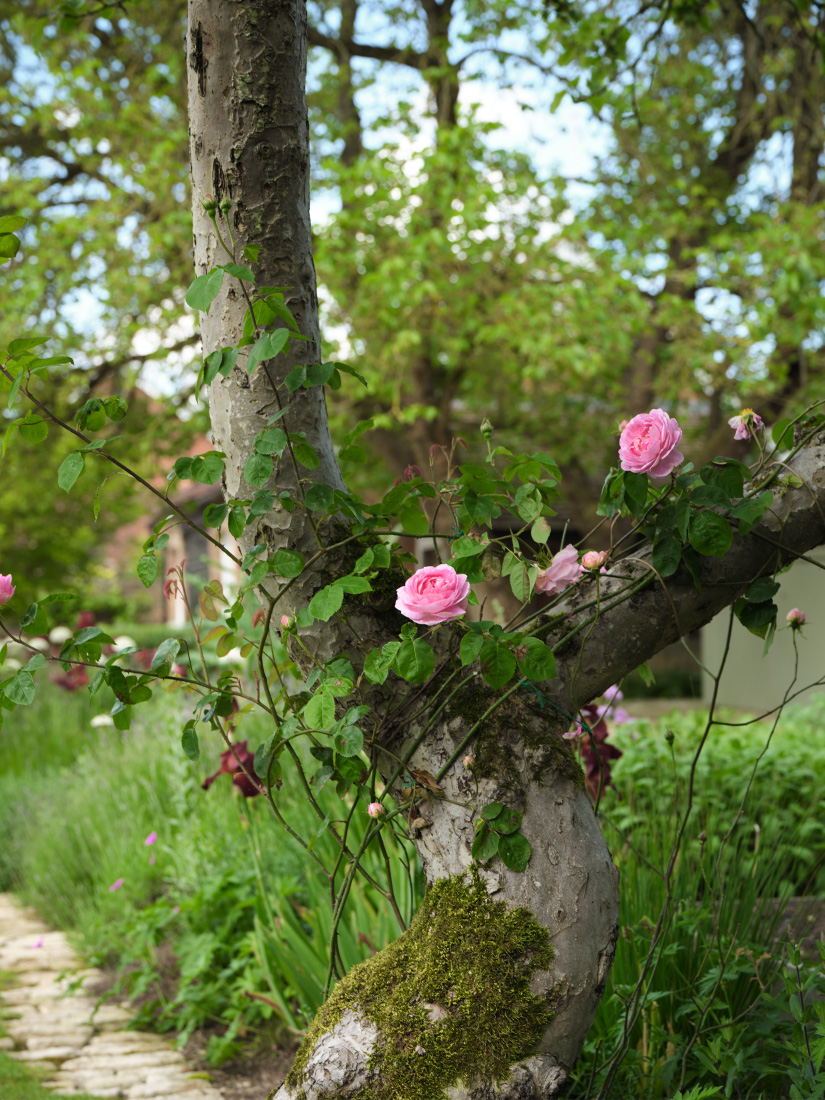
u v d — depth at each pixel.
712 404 8.88
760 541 1.59
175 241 7.23
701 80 8.20
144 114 7.46
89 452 1.53
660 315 7.55
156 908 3.47
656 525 1.55
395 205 7.05
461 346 7.36
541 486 1.70
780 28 6.81
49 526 12.05
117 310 7.84
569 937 1.44
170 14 7.37
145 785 4.71
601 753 2.65
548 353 6.89
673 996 2.10
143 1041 3.15
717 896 2.35
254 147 1.59
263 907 3.16
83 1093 2.67
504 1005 1.41
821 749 4.65
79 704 8.10
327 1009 1.54
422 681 1.41
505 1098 1.37
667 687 12.00
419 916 1.57
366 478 9.92
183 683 1.77
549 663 1.41
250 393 1.61
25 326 7.74
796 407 7.66
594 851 1.52
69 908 4.42
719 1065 1.83
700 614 1.63
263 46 1.58
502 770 1.52
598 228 7.56
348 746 1.43
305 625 1.59
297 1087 1.47
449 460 1.76
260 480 1.46
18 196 7.62
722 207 8.78
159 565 1.66
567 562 1.62
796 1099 1.60
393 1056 1.41
